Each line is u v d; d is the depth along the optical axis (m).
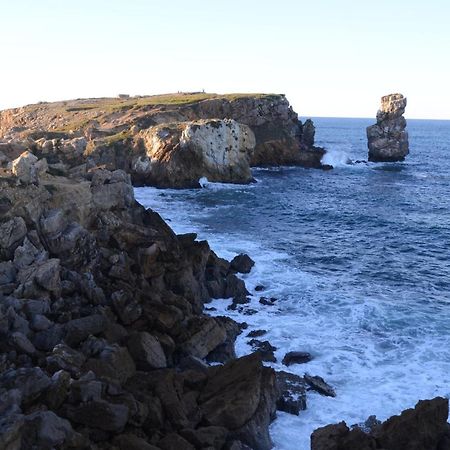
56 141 47.09
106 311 25.31
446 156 168.25
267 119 122.06
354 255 48.25
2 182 28.59
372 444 17.80
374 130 137.00
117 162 91.25
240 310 33.28
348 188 94.06
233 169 93.44
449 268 44.88
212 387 21.05
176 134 90.19
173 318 25.78
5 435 14.55
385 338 29.80
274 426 20.98
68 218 30.72
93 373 19.25
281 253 47.69
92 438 16.84
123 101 154.62
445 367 26.34
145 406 18.45
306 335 29.92
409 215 69.44
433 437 18.05
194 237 37.03
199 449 17.80
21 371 18.12
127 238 32.69
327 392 23.56
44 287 24.66
